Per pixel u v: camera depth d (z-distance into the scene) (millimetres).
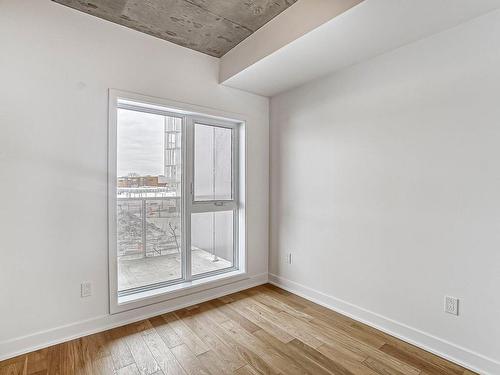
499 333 1689
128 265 2594
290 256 3150
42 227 1999
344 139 2568
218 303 2807
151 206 2725
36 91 1969
